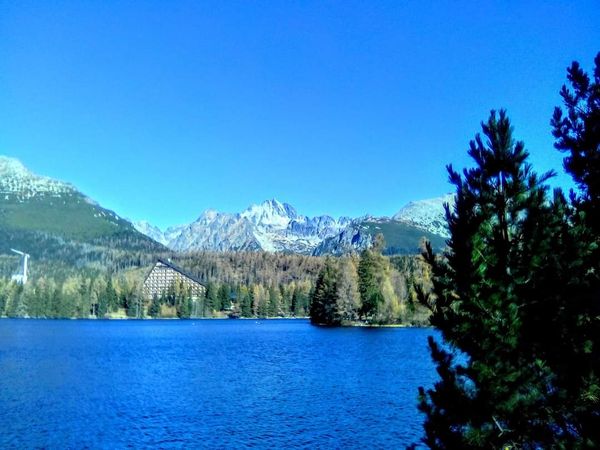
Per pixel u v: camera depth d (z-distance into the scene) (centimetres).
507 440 1192
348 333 12750
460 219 1300
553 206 1298
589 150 1256
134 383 5053
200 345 9875
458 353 1311
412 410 3756
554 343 1187
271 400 4150
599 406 1144
